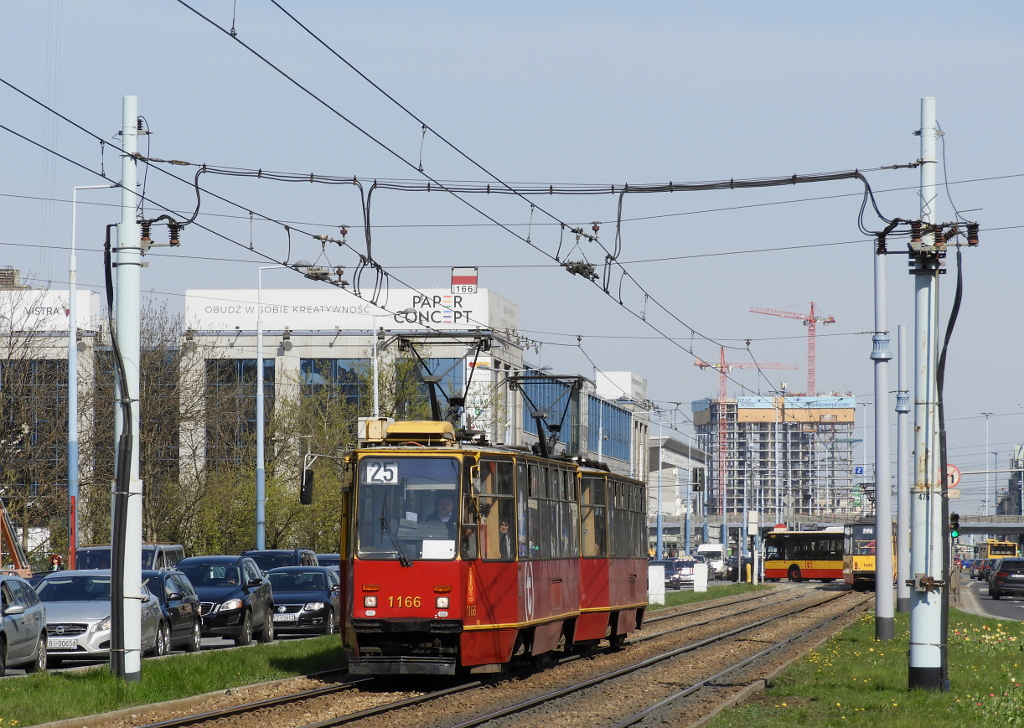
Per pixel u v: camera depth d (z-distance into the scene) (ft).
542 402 423.64
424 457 99.45
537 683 102.47
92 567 172.24
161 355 256.73
